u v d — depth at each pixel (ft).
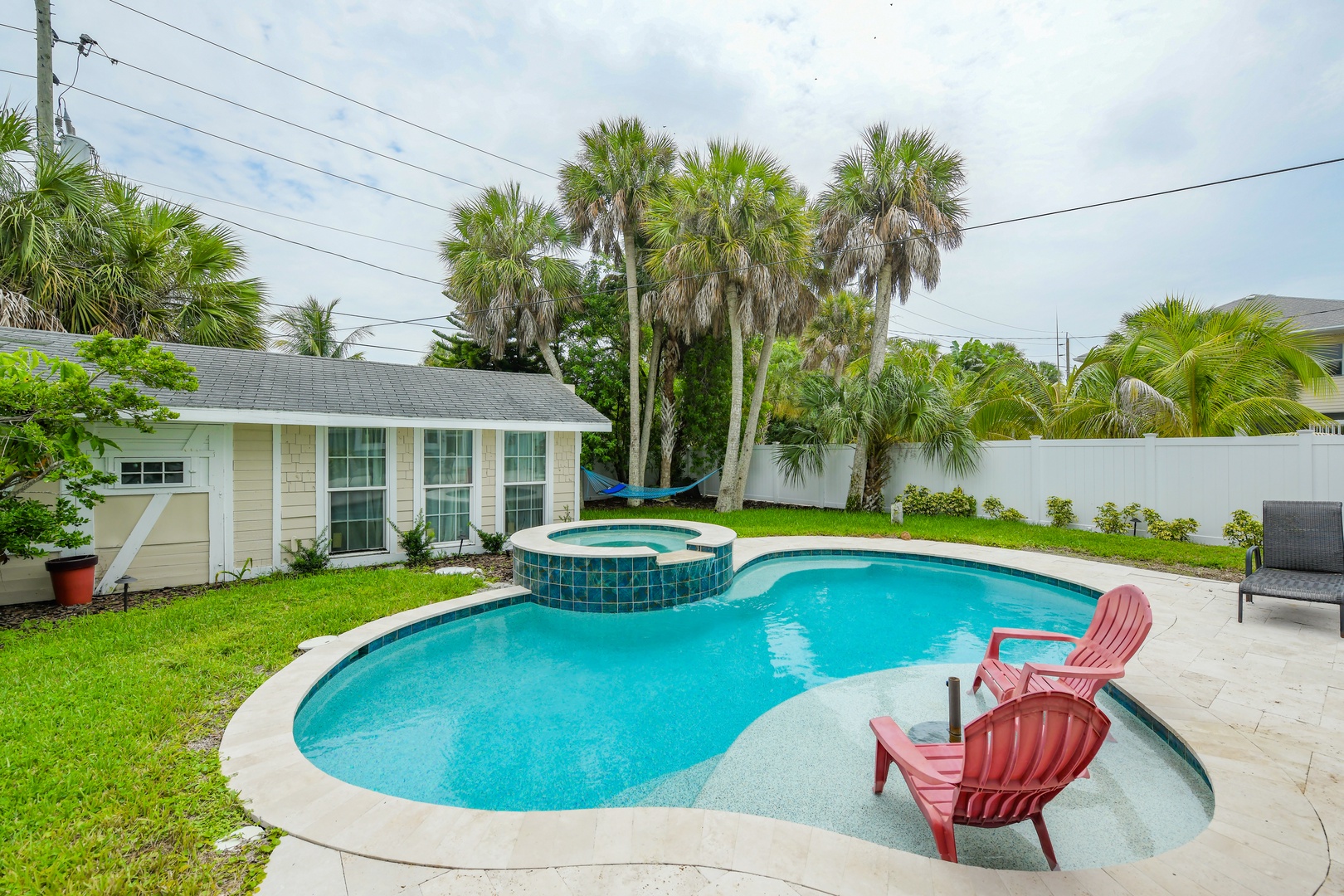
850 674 16.25
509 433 31.63
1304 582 17.31
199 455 23.38
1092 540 30.27
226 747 10.41
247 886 7.00
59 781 9.09
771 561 29.84
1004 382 40.96
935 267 42.04
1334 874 7.07
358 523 27.22
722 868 7.34
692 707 14.24
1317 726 11.05
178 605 19.31
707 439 55.26
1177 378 31.96
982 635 19.47
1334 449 25.96
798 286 44.21
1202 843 7.71
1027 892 6.88
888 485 45.52
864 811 9.80
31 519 17.26
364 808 8.65
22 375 15.88
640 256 51.03
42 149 30.78
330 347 71.20
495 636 19.27
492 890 6.93
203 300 36.09
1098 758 11.02
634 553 21.57
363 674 16.07
